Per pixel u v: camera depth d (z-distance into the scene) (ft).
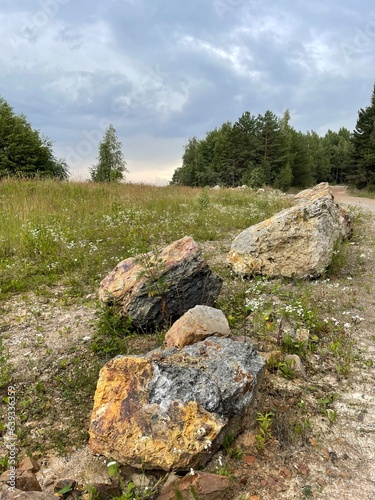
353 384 12.57
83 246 27.40
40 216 35.09
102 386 9.35
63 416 11.06
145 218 38.34
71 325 16.49
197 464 8.58
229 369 9.93
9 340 15.20
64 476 9.01
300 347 14.26
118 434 8.50
